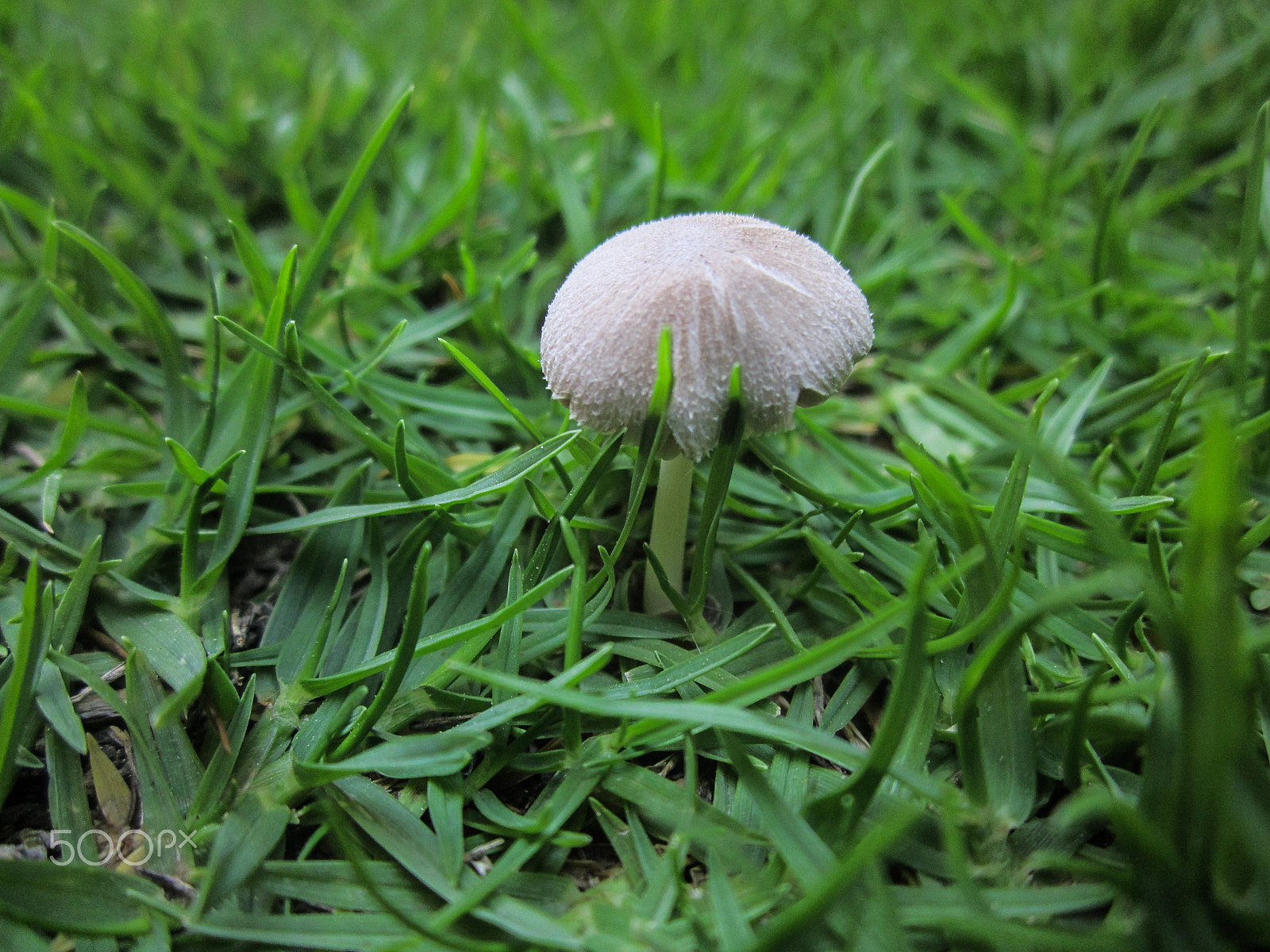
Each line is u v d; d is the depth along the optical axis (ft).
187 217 0.43
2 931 0.19
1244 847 0.18
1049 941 0.18
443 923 0.19
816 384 0.22
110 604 0.26
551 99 0.52
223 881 0.20
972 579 0.23
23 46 0.52
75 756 0.23
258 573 0.29
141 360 0.36
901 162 0.45
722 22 0.58
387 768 0.21
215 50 0.55
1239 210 0.41
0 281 0.38
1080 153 0.45
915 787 0.19
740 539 0.30
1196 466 0.29
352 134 0.48
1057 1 0.59
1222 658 0.17
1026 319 0.39
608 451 0.25
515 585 0.25
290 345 0.27
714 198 0.45
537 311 0.39
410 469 0.29
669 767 0.24
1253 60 0.46
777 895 0.20
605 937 0.19
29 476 0.29
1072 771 0.22
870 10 0.58
